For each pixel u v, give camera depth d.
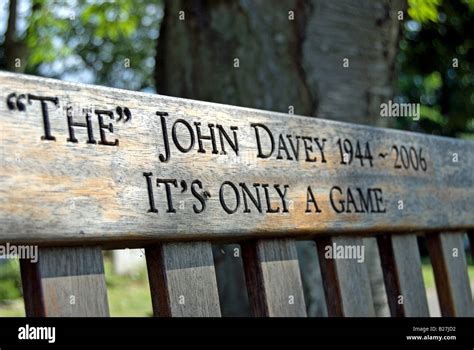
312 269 3.19
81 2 7.32
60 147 1.38
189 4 3.47
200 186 1.64
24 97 1.34
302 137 1.93
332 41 3.22
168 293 1.59
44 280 1.39
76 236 1.39
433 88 13.99
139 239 1.51
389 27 3.32
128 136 1.51
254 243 1.83
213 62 3.39
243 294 3.39
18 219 1.30
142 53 13.00
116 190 1.47
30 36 7.07
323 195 1.97
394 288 2.24
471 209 2.56
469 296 2.50
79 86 1.43
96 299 1.46
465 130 14.64
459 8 9.05
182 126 1.63
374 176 2.15
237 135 1.76
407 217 2.25
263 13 3.30
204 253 1.69
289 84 3.24
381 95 3.30
